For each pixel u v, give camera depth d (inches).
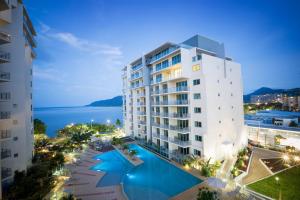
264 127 1457.9
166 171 976.9
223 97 1083.9
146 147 1429.6
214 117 1019.3
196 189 748.6
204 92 989.2
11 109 770.8
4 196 624.4
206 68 1000.2
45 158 1058.1
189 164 964.0
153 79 1413.6
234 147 1153.4
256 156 1111.6
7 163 740.7
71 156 1214.9
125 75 2033.7
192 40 1180.5
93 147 1510.8
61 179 836.0
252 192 685.9
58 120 5157.5
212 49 1205.7
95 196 708.0
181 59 1058.1
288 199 632.4
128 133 1940.2
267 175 836.0
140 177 908.6
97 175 921.5
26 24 967.6
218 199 595.5
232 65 1173.7
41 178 746.8
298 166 922.1
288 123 1715.1
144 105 1593.3
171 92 1171.3
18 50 802.8
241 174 837.8
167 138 1227.9
